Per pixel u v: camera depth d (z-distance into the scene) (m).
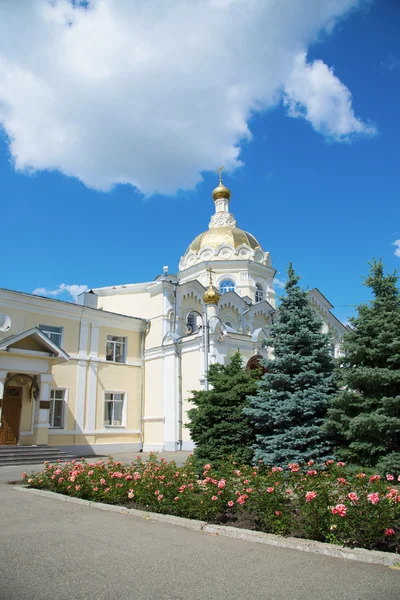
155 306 28.80
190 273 37.66
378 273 12.97
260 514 7.24
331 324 40.75
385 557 5.65
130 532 7.16
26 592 4.73
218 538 6.84
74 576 5.19
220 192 42.19
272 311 35.78
